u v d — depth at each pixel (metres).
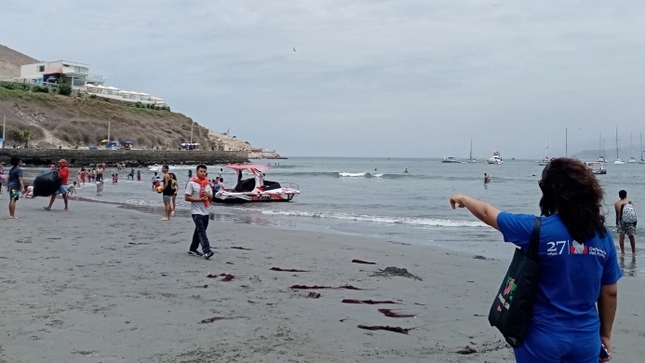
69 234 14.24
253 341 5.97
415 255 13.09
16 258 10.45
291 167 122.62
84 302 7.37
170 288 8.45
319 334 6.33
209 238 14.59
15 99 98.50
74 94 117.75
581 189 3.01
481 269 11.38
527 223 3.10
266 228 17.84
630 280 11.01
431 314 7.43
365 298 8.25
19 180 17.30
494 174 85.31
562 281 2.99
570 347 2.95
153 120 124.00
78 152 86.00
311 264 11.11
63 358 5.23
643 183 63.31
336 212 25.84
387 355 5.68
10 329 6.07
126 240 13.57
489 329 6.73
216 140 158.00
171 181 19.08
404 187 49.94
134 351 5.50
